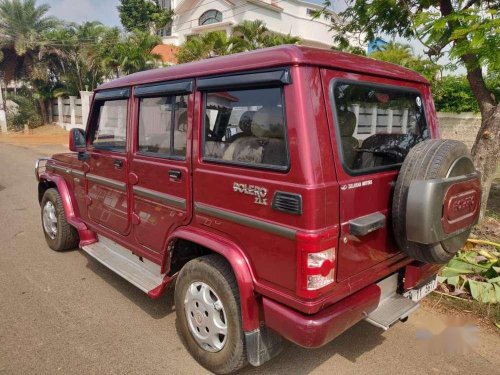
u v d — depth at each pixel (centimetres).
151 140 342
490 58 409
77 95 2661
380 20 645
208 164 283
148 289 342
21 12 2559
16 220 699
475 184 280
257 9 2614
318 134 230
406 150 313
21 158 1556
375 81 279
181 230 308
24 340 339
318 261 225
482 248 500
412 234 252
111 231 415
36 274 472
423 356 322
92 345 334
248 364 310
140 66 2312
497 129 575
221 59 278
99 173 421
